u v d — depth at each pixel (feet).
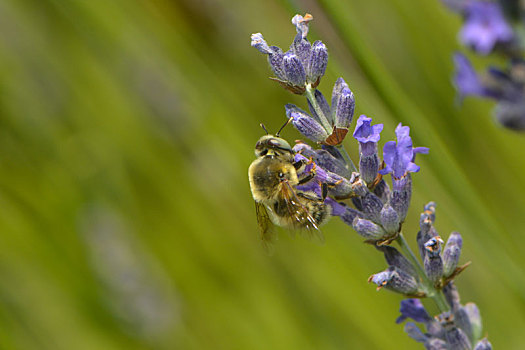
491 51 0.91
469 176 0.98
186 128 1.01
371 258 1.00
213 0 0.96
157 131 1.02
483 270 1.01
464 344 0.76
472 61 0.99
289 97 0.98
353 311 0.99
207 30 0.97
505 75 0.91
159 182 1.04
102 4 0.97
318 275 1.01
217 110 0.98
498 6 0.90
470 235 0.87
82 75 1.04
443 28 0.98
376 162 0.76
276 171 0.86
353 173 0.76
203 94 0.98
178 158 1.04
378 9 0.98
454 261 0.76
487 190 0.98
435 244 0.76
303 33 0.76
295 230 0.86
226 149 0.99
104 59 1.02
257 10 0.96
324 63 0.76
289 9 0.85
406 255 0.77
